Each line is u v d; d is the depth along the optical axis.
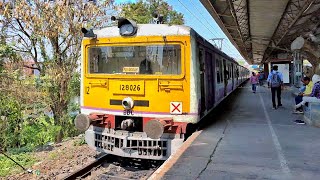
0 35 13.51
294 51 19.64
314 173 5.13
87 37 8.00
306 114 10.25
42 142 13.38
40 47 14.57
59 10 13.05
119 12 15.43
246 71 49.09
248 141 7.36
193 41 7.23
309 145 6.98
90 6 14.15
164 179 4.85
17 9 12.70
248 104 15.84
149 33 7.41
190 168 5.38
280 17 16.47
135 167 7.99
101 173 7.49
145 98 7.38
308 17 16.17
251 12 16.14
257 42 27.47
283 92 23.66
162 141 7.22
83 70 8.06
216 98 11.05
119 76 7.58
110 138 7.59
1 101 12.88
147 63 7.44
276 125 9.55
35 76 14.90
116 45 7.69
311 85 16.09
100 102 7.80
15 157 9.45
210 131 8.57
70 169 7.74
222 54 13.16
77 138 12.09
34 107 14.79
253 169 5.33
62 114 15.02
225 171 5.23
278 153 6.32
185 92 7.18
